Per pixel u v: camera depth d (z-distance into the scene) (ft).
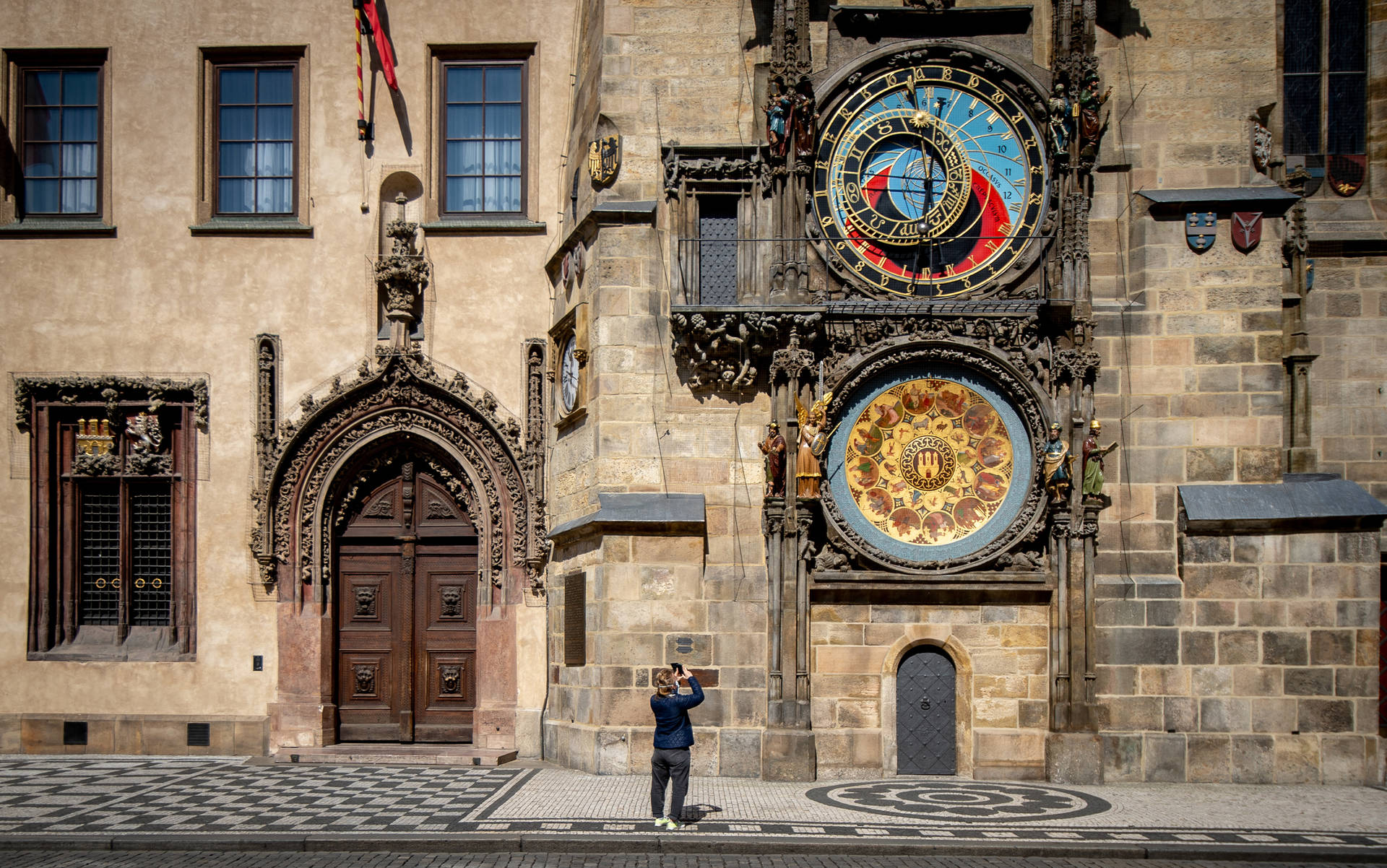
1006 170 66.54
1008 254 66.18
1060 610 63.16
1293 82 74.74
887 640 64.39
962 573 63.87
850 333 64.85
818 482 63.21
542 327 74.13
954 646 64.28
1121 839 48.47
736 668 63.72
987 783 62.23
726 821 50.96
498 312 74.28
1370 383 71.31
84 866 43.96
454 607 74.49
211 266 74.74
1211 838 49.01
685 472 64.90
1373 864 46.65
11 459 74.13
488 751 70.13
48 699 73.00
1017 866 45.73
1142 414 65.51
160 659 73.20
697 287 66.03
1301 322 69.41
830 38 67.36
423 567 74.74
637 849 46.96
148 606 74.84
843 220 66.39
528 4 75.51
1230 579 64.13
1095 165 66.54
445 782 61.46
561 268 72.23
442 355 74.02
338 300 74.38
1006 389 64.54
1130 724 63.67
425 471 75.31
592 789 59.00
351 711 73.92
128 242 75.00
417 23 75.61
